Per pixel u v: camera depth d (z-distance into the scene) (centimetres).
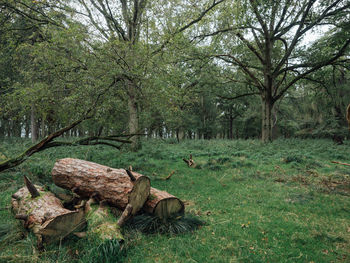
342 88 1850
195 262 296
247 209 494
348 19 1320
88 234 329
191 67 1625
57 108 830
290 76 2098
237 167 939
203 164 985
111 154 1155
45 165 702
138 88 769
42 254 292
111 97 742
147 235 365
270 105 1897
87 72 689
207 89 1912
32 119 1702
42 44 711
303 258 310
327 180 723
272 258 306
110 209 401
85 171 439
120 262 293
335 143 1872
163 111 895
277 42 2058
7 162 554
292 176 772
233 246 334
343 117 1994
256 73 2139
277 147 1570
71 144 685
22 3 987
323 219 442
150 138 2033
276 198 564
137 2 1202
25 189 434
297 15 1446
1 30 1034
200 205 521
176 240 348
